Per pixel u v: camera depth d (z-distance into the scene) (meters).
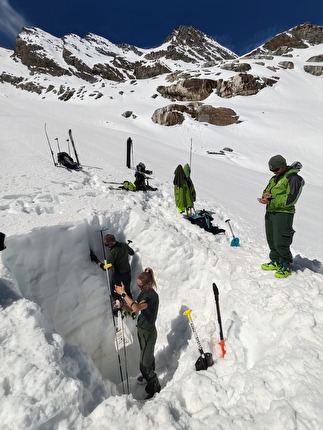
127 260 5.32
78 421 2.49
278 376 2.71
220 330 3.76
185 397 3.05
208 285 5.21
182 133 35.66
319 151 28.94
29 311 3.27
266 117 37.75
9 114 30.27
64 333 4.86
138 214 6.15
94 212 5.63
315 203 12.09
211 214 7.93
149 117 42.75
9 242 4.14
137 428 2.41
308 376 2.61
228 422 2.40
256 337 3.67
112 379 5.52
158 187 9.52
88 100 62.94
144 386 4.73
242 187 13.60
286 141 32.22
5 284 3.62
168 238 5.71
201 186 11.73
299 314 3.40
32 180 7.79
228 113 37.97
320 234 8.08
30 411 2.35
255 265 5.19
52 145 14.28
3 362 2.73
